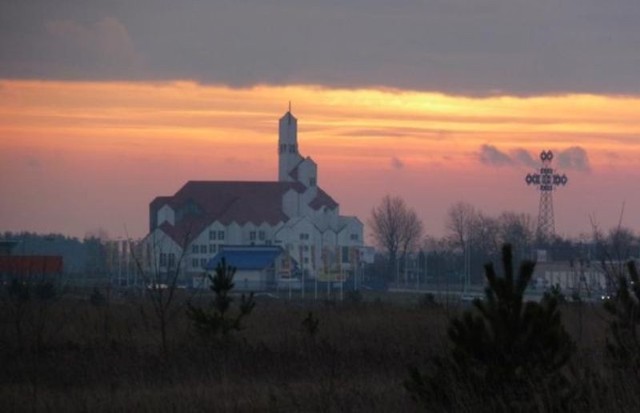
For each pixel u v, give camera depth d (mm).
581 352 39938
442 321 72812
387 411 39312
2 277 93125
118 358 60406
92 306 95250
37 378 53719
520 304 35250
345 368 54719
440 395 35906
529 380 34188
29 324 75750
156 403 44312
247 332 77188
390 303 105938
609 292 40750
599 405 33094
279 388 48094
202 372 54531
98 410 43938
